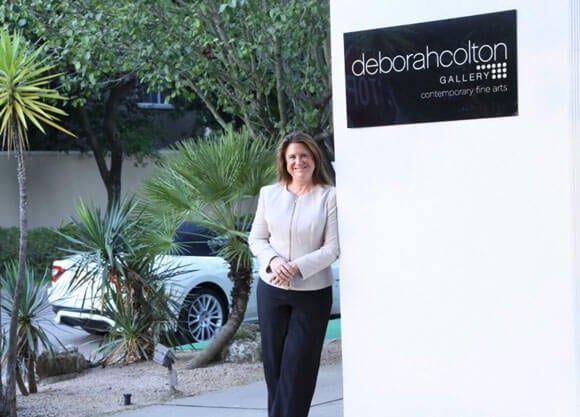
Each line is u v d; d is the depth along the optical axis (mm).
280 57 9914
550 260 4723
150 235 9039
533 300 4789
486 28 4820
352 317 5402
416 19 5059
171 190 8750
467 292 5000
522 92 4738
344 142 5363
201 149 8703
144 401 7879
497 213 4871
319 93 10438
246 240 8969
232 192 8656
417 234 5148
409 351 5219
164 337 9531
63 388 8570
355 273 5383
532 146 4730
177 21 9820
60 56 10633
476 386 5000
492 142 4859
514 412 4879
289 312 5676
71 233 11289
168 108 22891
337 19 5320
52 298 10938
